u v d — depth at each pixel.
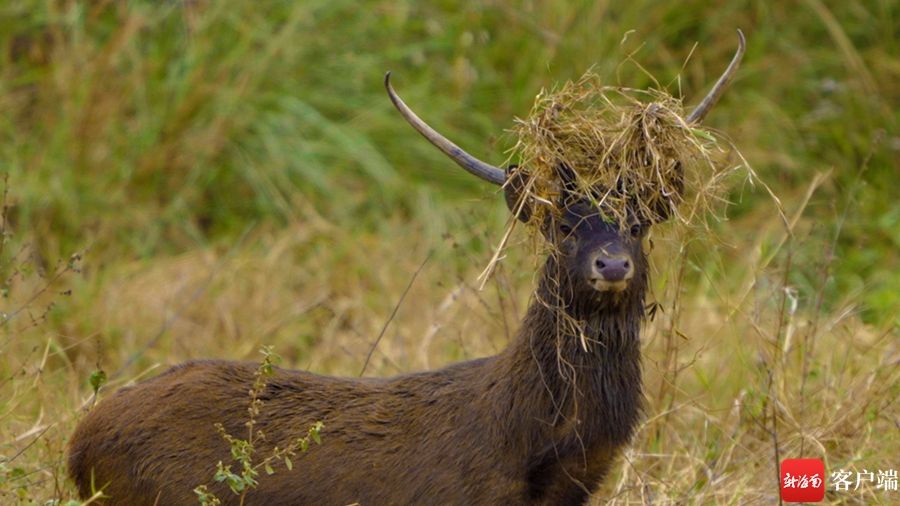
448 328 30.67
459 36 41.75
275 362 20.41
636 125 19.36
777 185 39.38
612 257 18.33
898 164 39.81
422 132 19.89
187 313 33.22
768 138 39.97
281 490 19.45
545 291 19.20
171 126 38.59
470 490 19.09
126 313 32.12
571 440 18.95
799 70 41.62
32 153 37.50
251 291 34.56
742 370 26.78
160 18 40.56
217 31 40.47
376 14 42.00
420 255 36.03
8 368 25.38
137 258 36.12
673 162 19.50
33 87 39.34
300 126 39.72
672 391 25.33
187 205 37.91
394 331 32.06
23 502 20.11
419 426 19.55
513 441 19.00
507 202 19.86
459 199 38.56
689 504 22.67
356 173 39.12
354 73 40.88
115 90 38.78
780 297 28.16
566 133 19.38
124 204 37.19
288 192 38.44
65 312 31.17
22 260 33.53
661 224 20.56
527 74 40.75
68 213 36.06
